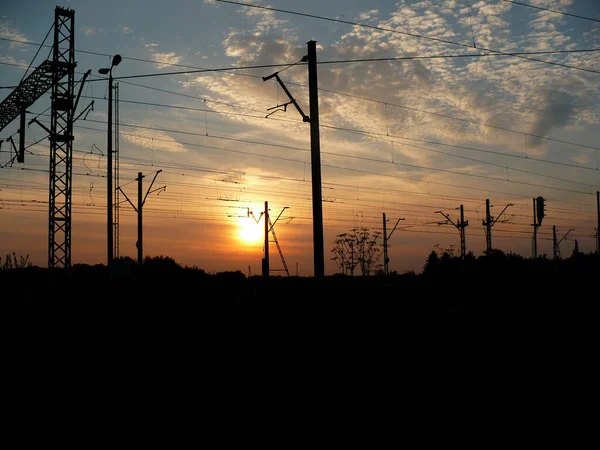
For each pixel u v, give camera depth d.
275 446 10.22
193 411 12.48
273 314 28.45
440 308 30.05
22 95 39.81
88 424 11.52
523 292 36.16
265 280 56.00
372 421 11.65
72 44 40.12
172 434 10.89
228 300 36.22
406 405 12.78
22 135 40.00
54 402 13.21
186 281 47.34
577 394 13.44
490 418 11.73
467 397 13.34
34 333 24.23
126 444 10.32
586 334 21.25
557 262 54.38
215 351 19.75
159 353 19.48
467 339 20.95
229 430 11.16
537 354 18.03
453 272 52.66
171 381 15.31
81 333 24.22
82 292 37.22
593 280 37.88
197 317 28.94
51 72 39.09
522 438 10.47
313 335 22.61
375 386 14.52
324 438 10.66
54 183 39.28
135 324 26.73
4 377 15.89
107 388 14.58
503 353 18.31
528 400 13.01
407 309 29.72
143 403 13.13
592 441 10.24
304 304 29.23
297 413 12.27
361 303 30.98
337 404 12.96
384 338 21.58
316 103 23.84
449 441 10.38
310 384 14.86
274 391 14.19
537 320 24.97
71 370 16.81
